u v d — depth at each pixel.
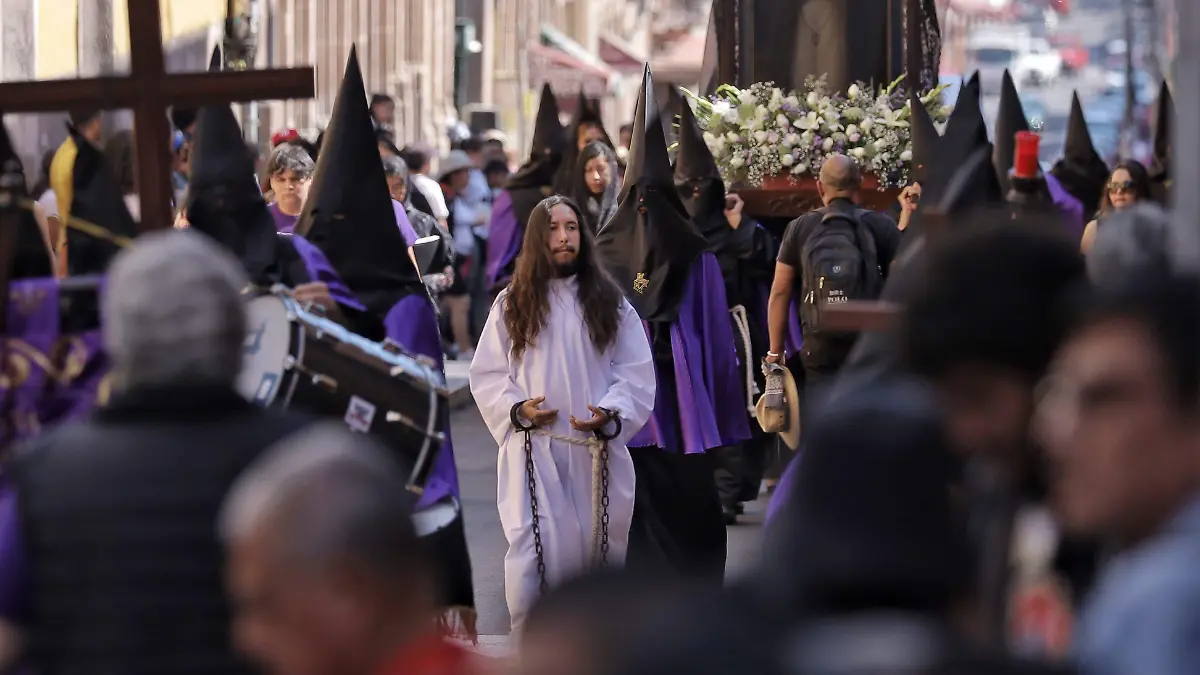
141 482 10.68
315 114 73.69
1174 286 7.63
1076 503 7.75
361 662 8.31
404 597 8.35
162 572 10.59
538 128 43.16
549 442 21.92
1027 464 8.56
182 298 10.94
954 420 8.17
